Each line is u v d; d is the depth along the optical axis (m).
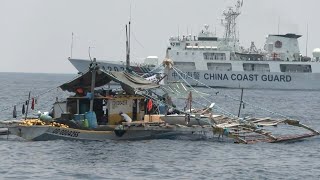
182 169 86.81
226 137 123.75
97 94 119.06
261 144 117.00
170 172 84.25
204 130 115.69
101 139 113.38
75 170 83.56
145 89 123.75
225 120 130.38
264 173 85.69
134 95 122.06
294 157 101.81
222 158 98.00
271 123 131.12
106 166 87.25
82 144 108.00
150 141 115.25
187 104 144.62
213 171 85.81
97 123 118.00
